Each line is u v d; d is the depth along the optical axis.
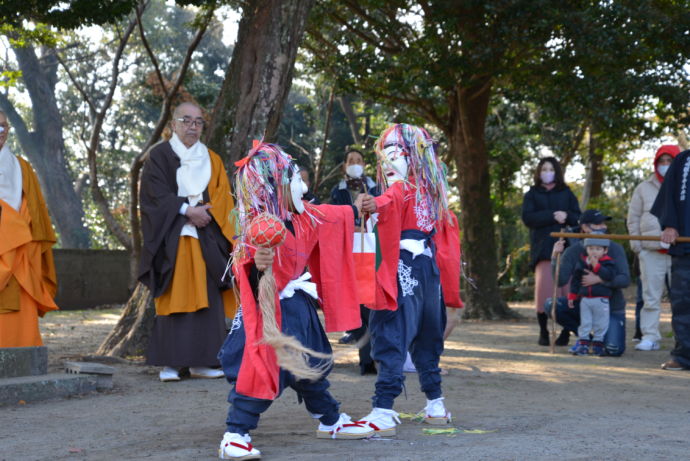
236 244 3.81
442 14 12.97
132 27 15.59
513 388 6.13
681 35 12.34
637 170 31.31
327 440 4.08
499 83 15.40
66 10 9.55
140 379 6.88
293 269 3.79
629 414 4.86
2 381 5.70
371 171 22.48
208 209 6.93
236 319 3.83
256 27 8.33
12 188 6.78
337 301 3.94
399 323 4.27
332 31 16.17
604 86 12.87
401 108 17.64
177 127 7.12
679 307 7.33
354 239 4.14
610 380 6.60
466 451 3.67
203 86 25.23
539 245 9.55
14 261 6.64
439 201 4.49
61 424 4.78
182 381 6.78
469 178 15.25
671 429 4.30
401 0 14.51
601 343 8.53
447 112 17.86
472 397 5.67
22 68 34.72
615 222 24.78
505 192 23.70
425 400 5.53
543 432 4.20
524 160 23.94
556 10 12.05
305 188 3.94
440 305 4.55
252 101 8.21
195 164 7.02
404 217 4.39
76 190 38.06
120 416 5.05
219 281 6.90
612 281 8.45
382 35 15.12
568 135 23.16
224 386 6.47
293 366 3.45
